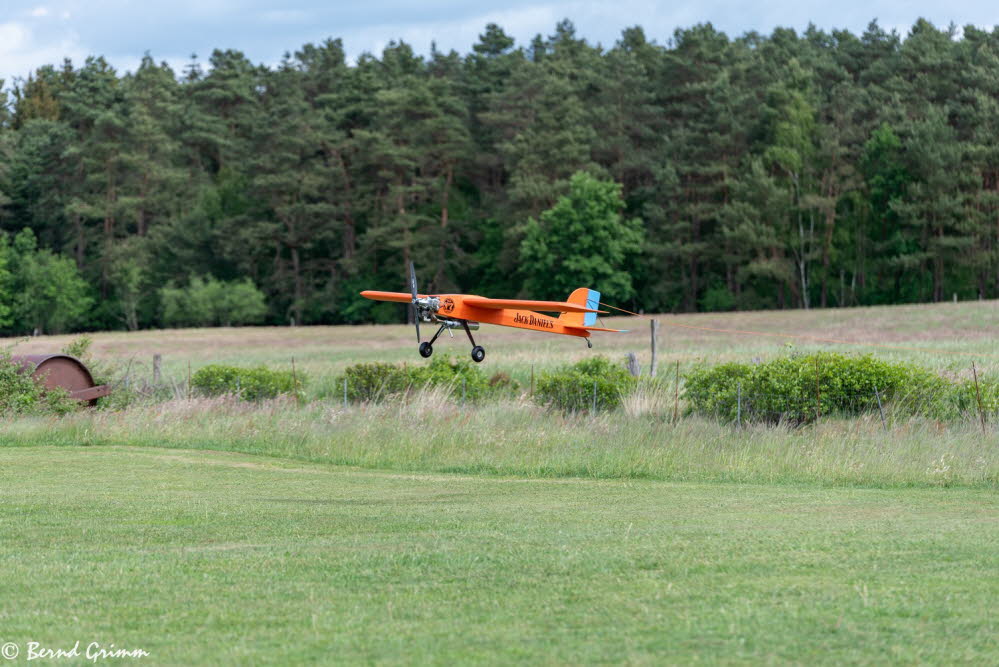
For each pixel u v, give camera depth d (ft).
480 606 85.40
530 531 122.72
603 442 207.41
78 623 81.66
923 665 68.95
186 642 76.18
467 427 220.43
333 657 71.77
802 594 87.45
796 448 194.08
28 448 222.69
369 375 293.64
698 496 157.17
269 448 219.82
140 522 131.54
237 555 108.06
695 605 84.28
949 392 237.66
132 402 285.43
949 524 125.18
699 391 242.58
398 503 150.51
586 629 77.87
